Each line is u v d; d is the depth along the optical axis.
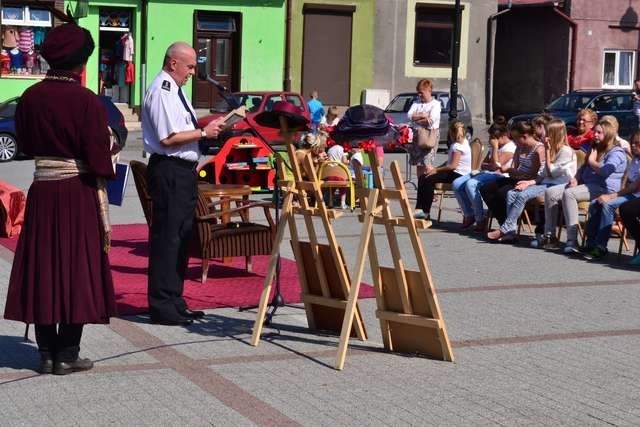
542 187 14.84
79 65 7.94
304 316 10.25
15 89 36.78
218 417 7.12
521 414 7.36
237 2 39.22
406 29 41.91
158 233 9.78
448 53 42.94
